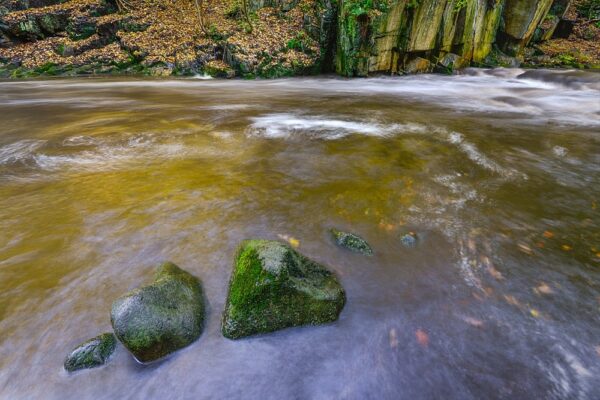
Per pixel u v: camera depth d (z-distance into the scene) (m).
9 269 3.42
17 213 4.43
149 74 18.45
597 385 2.42
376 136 7.88
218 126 8.55
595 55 20.48
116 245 3.84
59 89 14.32
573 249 3.87
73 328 2.85
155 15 21.31
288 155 6.64
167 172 5.76
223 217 4.43
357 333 2.87
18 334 2.78
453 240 4.03
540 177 5.75
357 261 3.68
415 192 5.19
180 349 2.69
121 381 2.49
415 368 2.58
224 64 18.50
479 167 6.17
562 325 2.89
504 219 4.47
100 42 20.41
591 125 8.99
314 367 2.61
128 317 2.56
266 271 2.86
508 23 19.55
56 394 2.41
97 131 8.06
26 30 20.19
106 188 5.17
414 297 3.22
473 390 2.42
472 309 3.07
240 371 2.57
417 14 16.12
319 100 12.41
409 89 14.60
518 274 3.48
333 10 17.58
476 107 11.34
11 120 9.15
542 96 12.66
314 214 4.55
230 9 21.31
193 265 3.58
